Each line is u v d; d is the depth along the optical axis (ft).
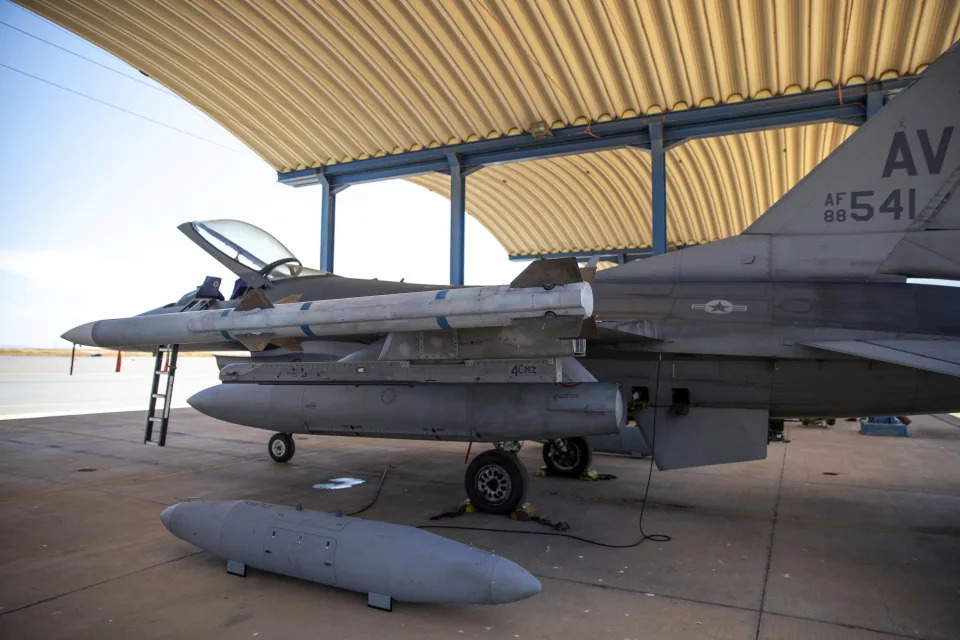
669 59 33.94
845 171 17.37
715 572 13.26
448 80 38.58
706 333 17.67
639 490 21.54
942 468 26.04
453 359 17.53
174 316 20.08
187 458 27.02
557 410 16.55
